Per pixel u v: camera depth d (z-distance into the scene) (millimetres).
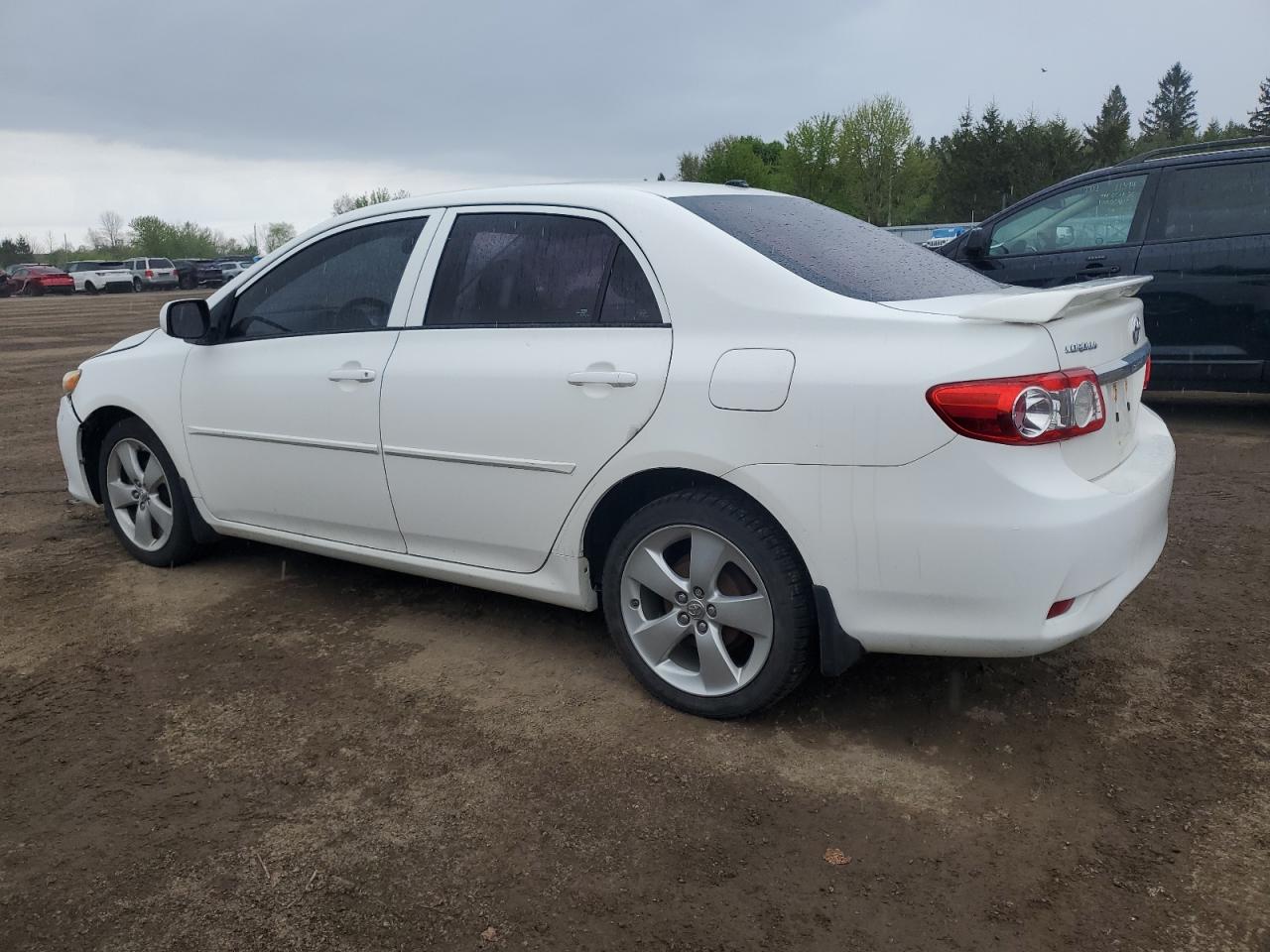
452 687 3457
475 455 3438
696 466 2961
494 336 3430
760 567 2938
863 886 2395
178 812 2758
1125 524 2744
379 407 3672
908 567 2715
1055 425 2621
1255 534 4789
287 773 2941
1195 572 4316
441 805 2760
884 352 2717
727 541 2994
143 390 4527
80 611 4230
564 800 2766
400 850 2572
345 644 3842
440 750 3049
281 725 3221
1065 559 2609
